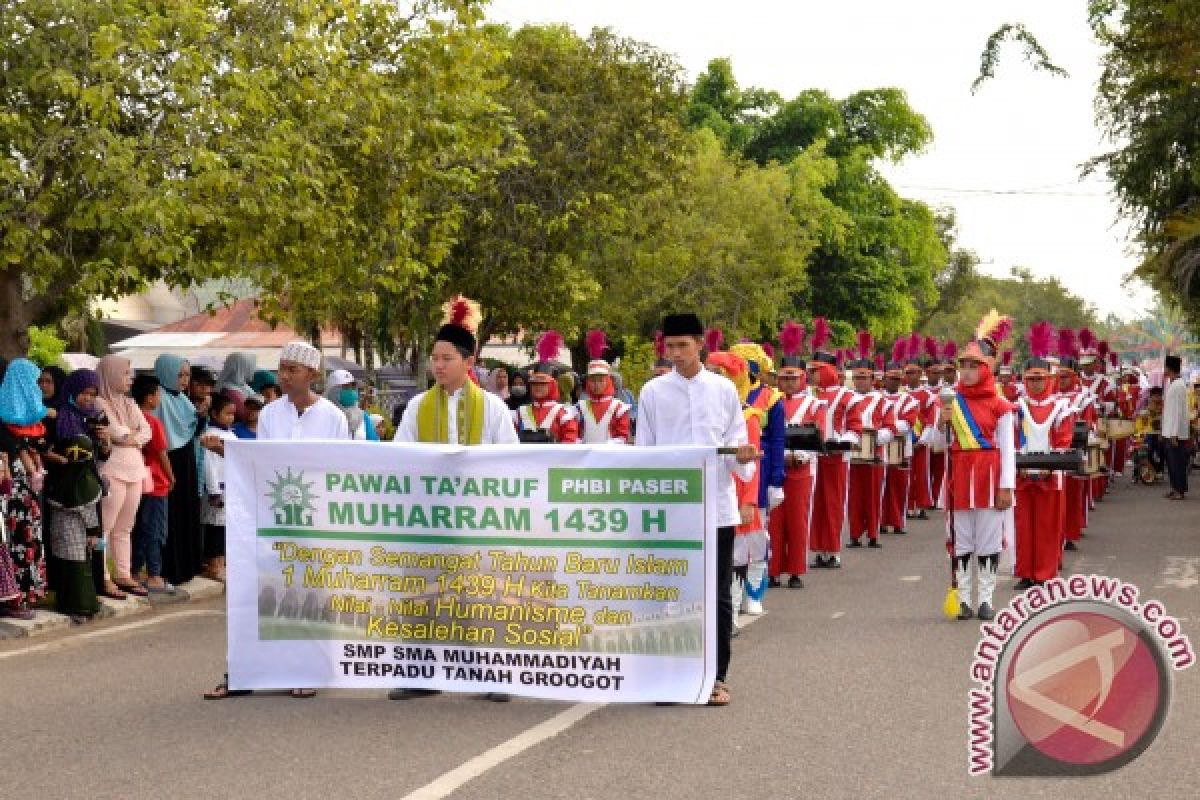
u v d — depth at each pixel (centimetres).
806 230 5469
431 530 865
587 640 851
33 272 1373
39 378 1266
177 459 1377
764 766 720
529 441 1448
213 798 670
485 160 2017
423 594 868
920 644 1068
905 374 2212
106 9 1348
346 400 1557
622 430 1469
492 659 862
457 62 1712
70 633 1159
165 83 1415
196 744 771
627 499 844
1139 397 2817
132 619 1233
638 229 3769
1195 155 2697
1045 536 1370
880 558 1686
